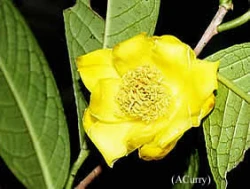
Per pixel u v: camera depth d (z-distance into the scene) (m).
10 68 0.28
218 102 0.31
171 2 0.41
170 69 0.31
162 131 0.30
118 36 0.32
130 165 0.35
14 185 0.34
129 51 0.30
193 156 0.35
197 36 0.41
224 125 0.31
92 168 0.36
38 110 0.29
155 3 0.32
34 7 0.52
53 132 0.29
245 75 0.32
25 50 0.28
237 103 0.32
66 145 0.30
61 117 0.29
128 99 0.31
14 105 0.28
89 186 0.36
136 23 0.32
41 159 0.29
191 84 0.30
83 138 0.31
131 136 0.30
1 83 0.28
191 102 0.30
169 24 0.41
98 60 0.30
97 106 0.30
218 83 0.32
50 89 0.29
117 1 0.32
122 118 0.31
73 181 0.32
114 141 0.30
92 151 0.31
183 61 0.30
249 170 0.40
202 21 0.41
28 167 0.29
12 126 0.28
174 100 0.31
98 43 0.32
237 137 0.31
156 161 0.35
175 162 0.35
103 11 0.35
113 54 0.30
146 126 0.31
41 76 0.29
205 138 0.31
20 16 0.28
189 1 0.41
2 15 0.27
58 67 0.48
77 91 0.31
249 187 0.40
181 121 0.30
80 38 0.32
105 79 0.30
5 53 0.28
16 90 0.28
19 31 0.28
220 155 0.31
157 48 0.30
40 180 0.29
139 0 0.32
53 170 0.29
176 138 0.30
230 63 0.32
